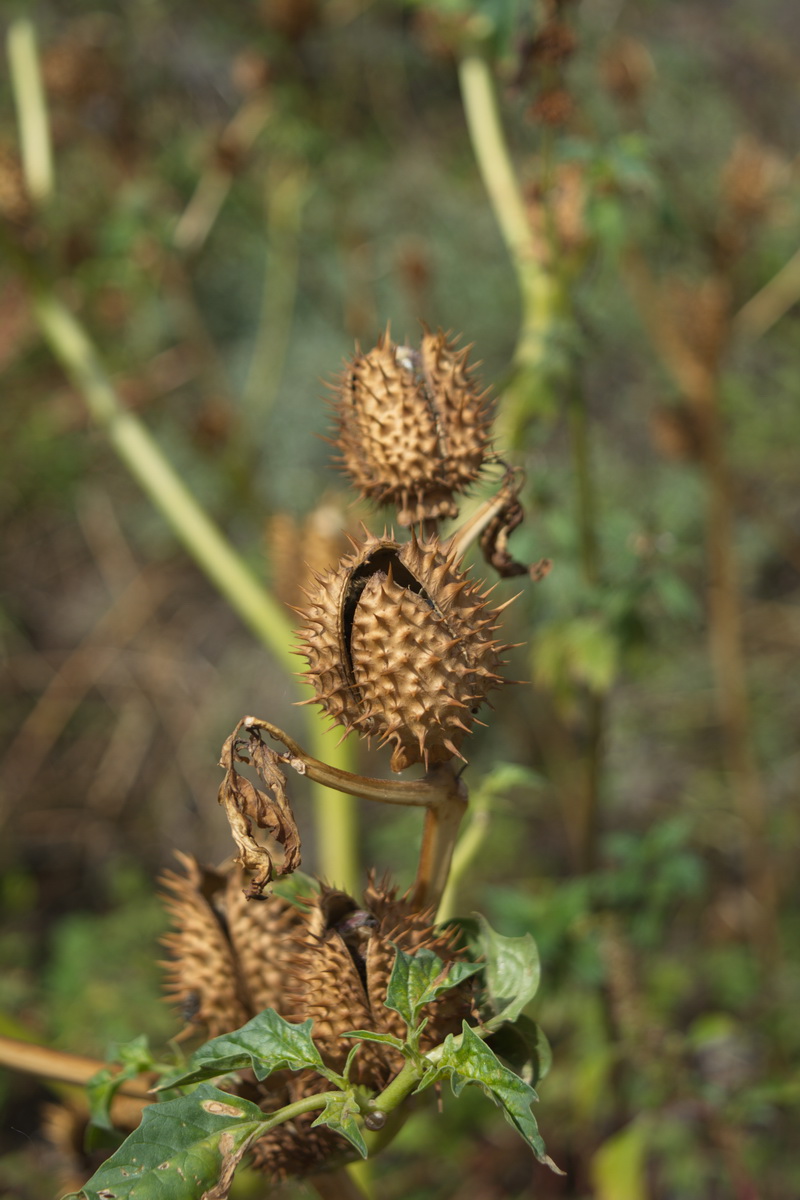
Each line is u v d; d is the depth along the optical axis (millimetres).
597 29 7395
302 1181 1674
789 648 6473
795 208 5180
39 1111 4844
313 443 7285
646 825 5980
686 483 6461
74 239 5203
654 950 4750
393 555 1559
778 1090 3371
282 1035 1353
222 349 7559
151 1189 1227
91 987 4949
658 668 6348
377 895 1580
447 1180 4273
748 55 7777
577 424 3365
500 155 3775
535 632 3674
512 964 1547
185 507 3752
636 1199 3381
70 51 5449
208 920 1771
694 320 4469
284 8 5461
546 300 3445
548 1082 4309
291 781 6457
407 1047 1346
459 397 1829
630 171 3078
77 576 7645
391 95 7754
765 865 4770
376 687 1473
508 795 5961
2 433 7301
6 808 6691
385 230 7562
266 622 3615
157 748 7066
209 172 5605
